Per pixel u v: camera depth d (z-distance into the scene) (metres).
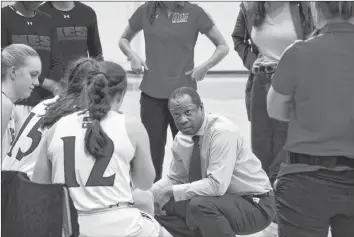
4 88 6.02
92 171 4.78
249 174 6.04
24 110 8.08
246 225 5.99
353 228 4.89
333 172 4.75
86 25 8.87
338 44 4.81
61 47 8.66
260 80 8.03
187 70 8.45
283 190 4.91
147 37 8.42
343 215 4.84
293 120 4.95
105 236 4.71
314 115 4.79
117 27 18.19
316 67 4.79
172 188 6.00
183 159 6.17
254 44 8.20
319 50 4.80
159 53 8.35
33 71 6.09
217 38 8.48
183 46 8.37
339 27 4.84
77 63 5.25
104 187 4.77
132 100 15.31
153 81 8.38
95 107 4.91
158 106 8.39
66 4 8.73
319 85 4.78
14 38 8.32
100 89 4.94
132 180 5.09
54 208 4.29
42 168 4.99
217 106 15.62
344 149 4.73
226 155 5.82
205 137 5.93
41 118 5.77
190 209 5.95
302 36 8.00
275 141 8.03
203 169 6.05
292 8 7.98
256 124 8.10
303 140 4.83
